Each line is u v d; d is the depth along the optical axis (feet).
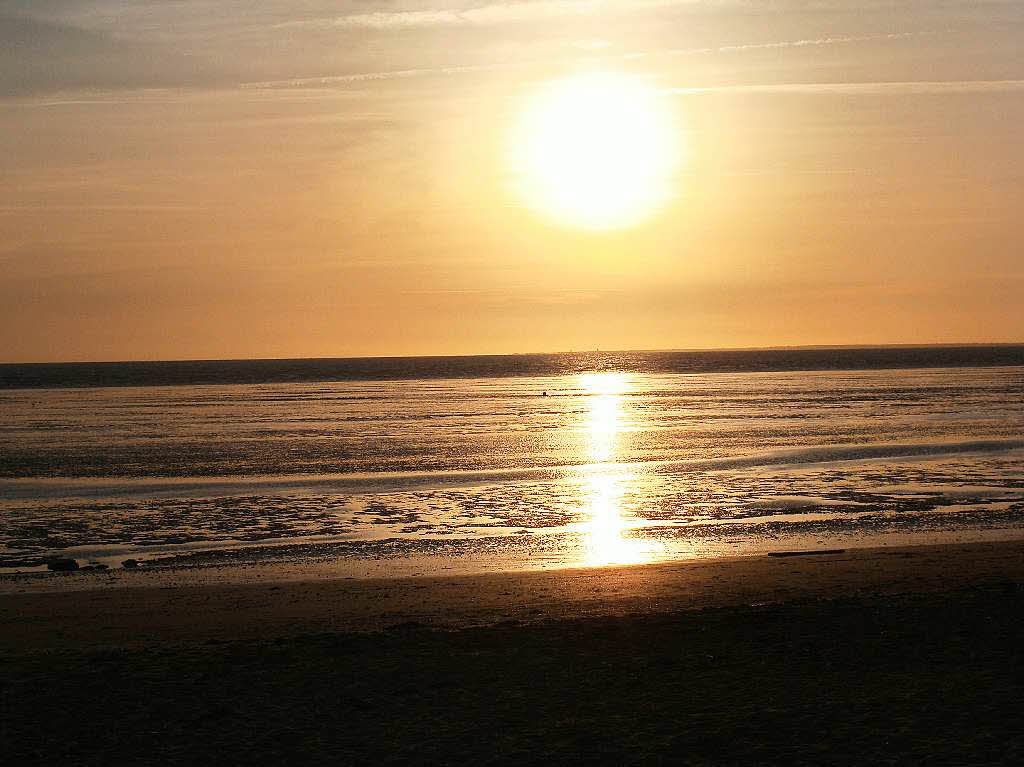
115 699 38.86
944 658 41.91
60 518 95.91
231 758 33.06
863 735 33.50
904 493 107.24
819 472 124.16
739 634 46.96
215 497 107.55
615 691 39.04
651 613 52.49
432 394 341.21
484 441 164.55
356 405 274.98
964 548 75.87
